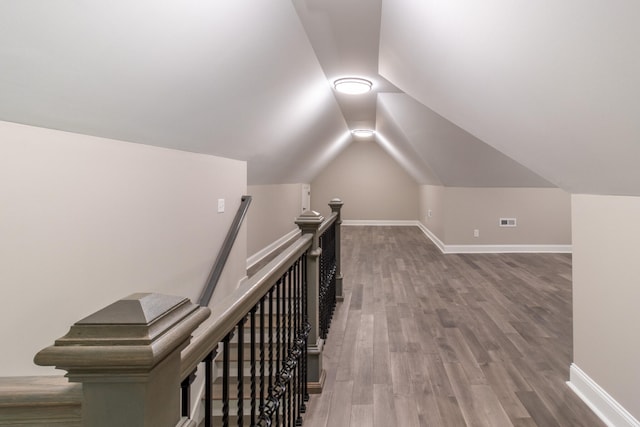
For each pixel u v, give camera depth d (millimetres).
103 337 459
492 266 5312
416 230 9039
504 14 1168
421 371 2381
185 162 2469
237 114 2623
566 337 2877
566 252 6250
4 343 1192
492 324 3156
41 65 1125
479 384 2215
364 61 3027
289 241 6480
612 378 1796
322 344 2316
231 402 2445
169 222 2258
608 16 857
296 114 3785
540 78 1306
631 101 1053
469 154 4887
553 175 2066
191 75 1794
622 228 1713
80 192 1515
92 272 1591
